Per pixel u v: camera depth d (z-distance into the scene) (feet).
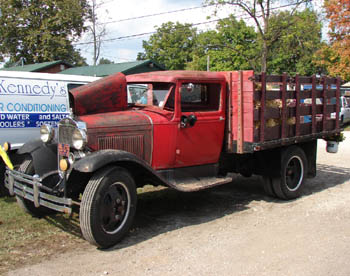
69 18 113.91
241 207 19.17
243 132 17.98
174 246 13.88
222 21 74.43
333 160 33.22
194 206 19.40
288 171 20.40
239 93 17.78
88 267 12.07
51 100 21.54
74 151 14.74
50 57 112.98
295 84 19.76
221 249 13.55
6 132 19.56
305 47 80.02
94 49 94.43
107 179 13.37
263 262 12.42
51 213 17.42
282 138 19.16
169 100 16.74
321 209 18.57
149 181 16.28
